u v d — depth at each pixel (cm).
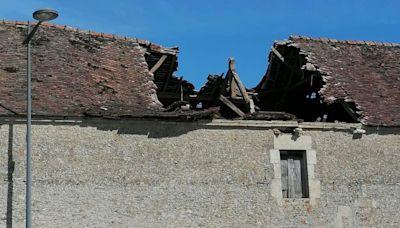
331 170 1224
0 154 1053
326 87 1335
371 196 1234
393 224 1230
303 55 1439
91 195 1084
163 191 1123
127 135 1130
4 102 1086
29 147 950
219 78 1498
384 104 1338
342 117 1391
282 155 1225
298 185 1220
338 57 1477
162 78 1529
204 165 1155
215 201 1143
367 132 1266
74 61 1275
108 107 1159
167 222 1111
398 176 1259
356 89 1360
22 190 1052
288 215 1177
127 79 1291
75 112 1104
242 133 1193
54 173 1073
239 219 1148
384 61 1530
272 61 1512
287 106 1605
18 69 1194
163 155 1139
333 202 1209
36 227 1041
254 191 1170
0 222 1027
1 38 1279
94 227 1072
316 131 1238
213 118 1175
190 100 1586
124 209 1095
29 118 959
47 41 1307
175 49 1448
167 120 1146
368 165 1249
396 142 1280
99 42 1376
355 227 1209
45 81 1180
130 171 1115
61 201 1066
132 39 1424
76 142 1099
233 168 1170
